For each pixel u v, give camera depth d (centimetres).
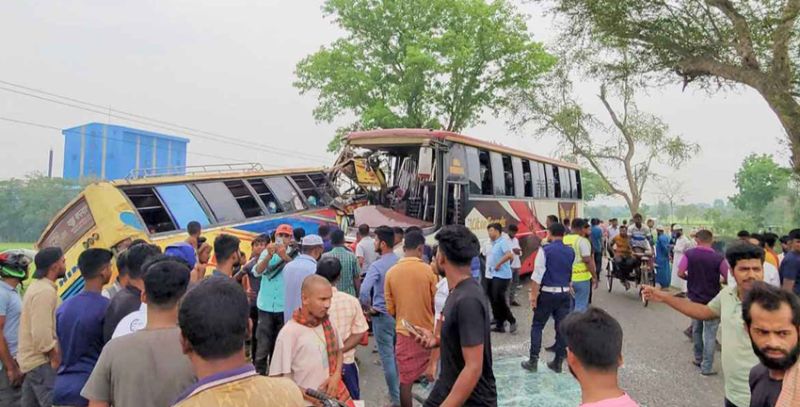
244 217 1116
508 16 2431
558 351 701
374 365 743
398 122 2272
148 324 257
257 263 668
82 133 4762
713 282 710
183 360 244
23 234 3259
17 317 471
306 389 315
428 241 1007
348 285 679
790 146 1238
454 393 291
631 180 2852
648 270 1327
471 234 332
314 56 2461
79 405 331
